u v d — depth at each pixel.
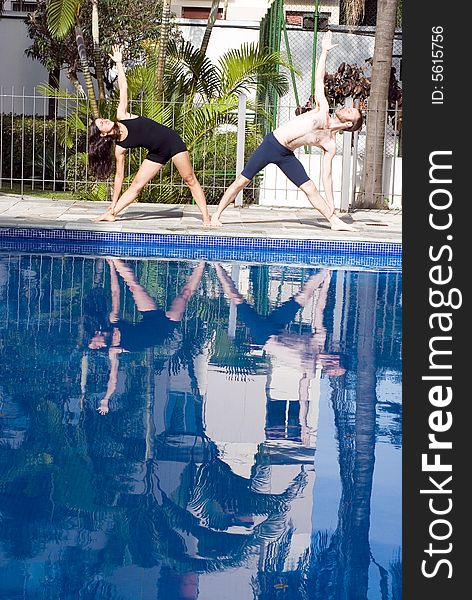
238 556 3.54
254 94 16.91
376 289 9.10
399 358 6.56
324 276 9.73
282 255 10.80
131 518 3.83
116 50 10.71
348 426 5.10
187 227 11.14
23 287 8.50
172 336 6.94
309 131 10.86
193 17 20.72
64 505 3.92
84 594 3.20
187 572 3.40
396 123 13.60
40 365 6.01
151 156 11.03
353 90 15.07
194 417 5.12
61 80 18.20
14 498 3.97
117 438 4.75
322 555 3.58
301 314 7.89
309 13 18.88
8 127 15.90
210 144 14.02
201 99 14.67
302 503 4.07
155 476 4.28
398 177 14.12
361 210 13.63
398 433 5.02
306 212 13.33
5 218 11.28
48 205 12.90
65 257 10.24
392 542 3.73
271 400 5.50
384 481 4.35
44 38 16.11
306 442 4.83
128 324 7.25
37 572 3.35
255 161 10.98
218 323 7.44
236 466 4.45
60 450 4.55
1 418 4.98
